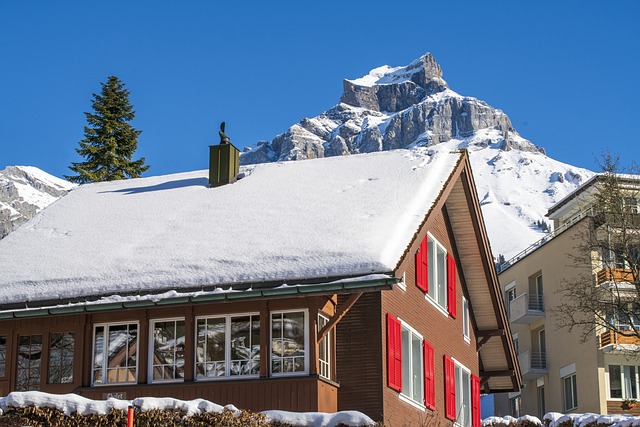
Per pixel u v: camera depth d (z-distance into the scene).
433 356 25.03
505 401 54.69
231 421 17.19
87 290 21.16
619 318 40.72
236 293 19.86
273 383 19.94
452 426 24.22
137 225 24.19
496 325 30.91
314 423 17.66
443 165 25.39
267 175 26.42
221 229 22.78
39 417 17.45
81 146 51.25
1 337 22.11
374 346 20.98
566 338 46.81
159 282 20.75
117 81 52.62
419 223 21.66
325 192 24.28
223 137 26.70
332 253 20.16
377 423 17.38
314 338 19.94
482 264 29.11
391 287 19.23
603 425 29.55
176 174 28.34
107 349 21.34
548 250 48.84
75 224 25.12
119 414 17.27
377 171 25.36
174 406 17.41
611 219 41.00
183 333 21.00
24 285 21.84
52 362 21.64
